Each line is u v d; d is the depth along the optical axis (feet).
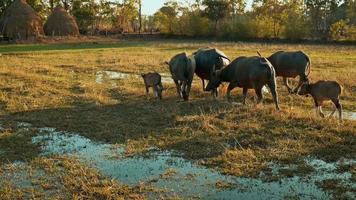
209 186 24.03
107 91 52.11
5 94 48.88
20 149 30.53
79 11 217.56
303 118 35.70
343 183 23.94
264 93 49.03
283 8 199.72
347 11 192.24
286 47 125.90
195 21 194.08
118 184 24.30
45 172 26.25
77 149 30.71
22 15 173.06
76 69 74.49
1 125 37.01
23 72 65.31
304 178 24.84
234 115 37.55
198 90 51.06
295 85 55.67
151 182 24.66
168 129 34.47
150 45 140.67
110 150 30.35
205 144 30.73
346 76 58.49
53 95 49.14
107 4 226.38
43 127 36.50
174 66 45.01
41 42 161.27
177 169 26.58
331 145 29.76
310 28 171.12
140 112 40.78
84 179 24.95
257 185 24.09
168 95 48.91
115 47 132.46
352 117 39.73
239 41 169.89
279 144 30.07
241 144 30.60
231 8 203.92
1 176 25.58
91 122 37.58
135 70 73.15
